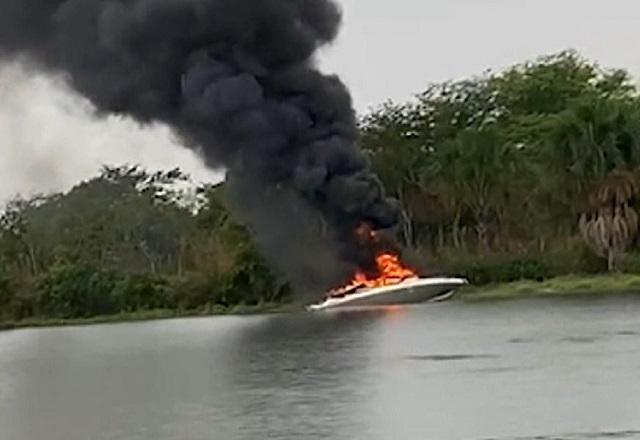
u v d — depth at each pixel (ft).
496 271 219.41
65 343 139.95
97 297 226.38
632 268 220.84
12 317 225.35
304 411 60.59
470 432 51.62
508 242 245.65
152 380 82.23
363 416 57.72
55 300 226.99
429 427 53.42
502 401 60.59
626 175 223.71
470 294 200.13
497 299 185.78
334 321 148.87
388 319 144.97
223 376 82.43
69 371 94.73
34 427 60.64
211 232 247.50
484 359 83.87
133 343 129.90
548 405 58.18
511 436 50.03
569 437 49.16
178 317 209.67
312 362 89.66
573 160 230.07
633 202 223.51
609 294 184.85
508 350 89.92
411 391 66.85
